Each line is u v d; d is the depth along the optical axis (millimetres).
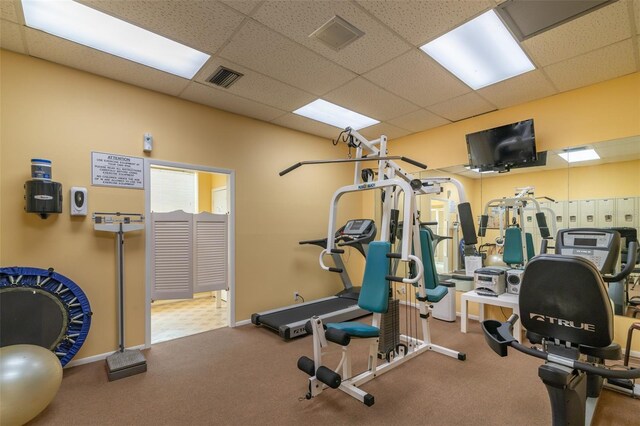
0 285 2385
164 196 5645
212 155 3729
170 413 2092
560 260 1385
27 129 2602
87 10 2086
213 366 2777
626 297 2955
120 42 2473
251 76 3010
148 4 2031
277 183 4367
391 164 2986
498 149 3740
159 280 3334
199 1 2010
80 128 2852
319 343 2201
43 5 2027
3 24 2207
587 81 3111
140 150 3193
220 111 3816
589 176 3270
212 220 3783
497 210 3973
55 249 2705
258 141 4172
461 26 2295
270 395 2305
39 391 1899
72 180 2799
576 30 2305
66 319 2619
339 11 2115
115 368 2543
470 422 1981
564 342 1490
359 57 2688
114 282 3000
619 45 2488
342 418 2029
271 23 2240
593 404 2018
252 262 4055
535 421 1988
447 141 4406
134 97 3170
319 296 4816
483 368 2709
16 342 2414
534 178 3660
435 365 2768
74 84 2832
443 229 4539
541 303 1457
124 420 2021
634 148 3008
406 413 2076
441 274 4500
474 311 4133
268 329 3770
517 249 3787
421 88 3270
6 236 2500
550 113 3453
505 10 2107
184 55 2674
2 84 2510
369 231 3375
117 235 3012
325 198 4984
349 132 3098
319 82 3139
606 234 2203
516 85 3203
